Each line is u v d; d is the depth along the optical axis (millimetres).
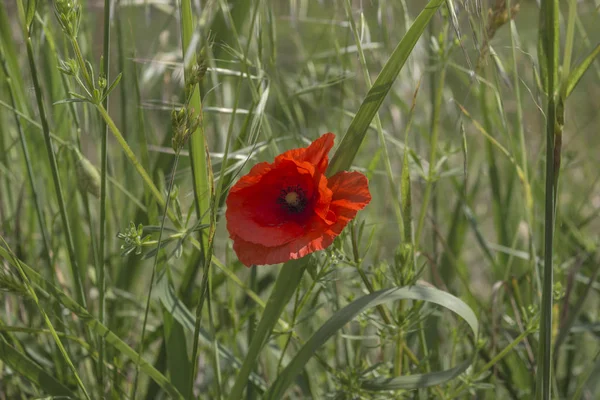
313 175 736
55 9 716
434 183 943
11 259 750
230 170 809
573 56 1049
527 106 1151
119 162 1008
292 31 1020
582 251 985
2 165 904
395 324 812
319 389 929
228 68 887
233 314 875
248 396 873
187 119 717
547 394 745
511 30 781
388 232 1046
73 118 851
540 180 1000
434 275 899
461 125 784
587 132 1305
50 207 915
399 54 748
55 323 863
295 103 922
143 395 931
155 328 940
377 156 857
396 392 827
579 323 940
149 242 749
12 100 830
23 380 899
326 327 771
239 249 741
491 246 979
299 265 776
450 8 732
